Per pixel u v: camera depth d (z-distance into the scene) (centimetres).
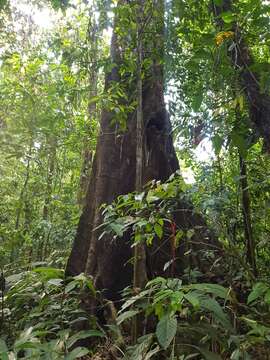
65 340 273
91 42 504
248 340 272
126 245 475
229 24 340
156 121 543
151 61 484
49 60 720
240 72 372
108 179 507
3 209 876
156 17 448
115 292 455
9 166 904
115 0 478
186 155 591
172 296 237
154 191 342
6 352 245
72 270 489
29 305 415
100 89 645
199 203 390
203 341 282
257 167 540
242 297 398
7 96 693
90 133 752
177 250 460
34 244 796
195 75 405
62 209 870
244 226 524
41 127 660
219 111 384
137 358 257
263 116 381
